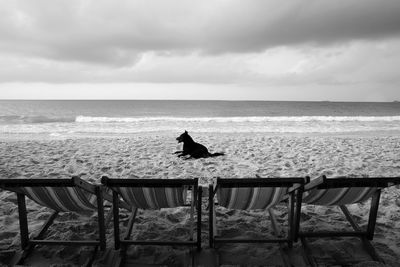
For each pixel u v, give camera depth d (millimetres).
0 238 3191
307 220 3691
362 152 8273
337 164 6820
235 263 2770
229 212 3910
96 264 2736
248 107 56312
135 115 33938
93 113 36094
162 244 2834
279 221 3645
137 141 10164
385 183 2592
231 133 14109
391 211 3977
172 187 2580
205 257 2838
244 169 6332
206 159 7332
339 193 2771
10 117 22906
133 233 3332
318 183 2492
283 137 11781
